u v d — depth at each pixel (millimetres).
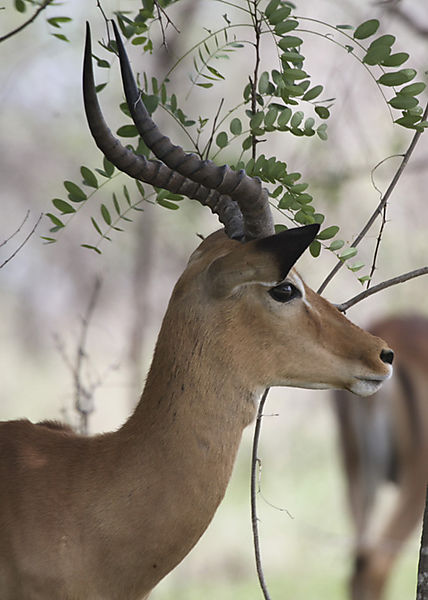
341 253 6266
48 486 5715
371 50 5863
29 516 5656
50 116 21547
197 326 5707
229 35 17312
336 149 12969
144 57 17047
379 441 11961
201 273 5766
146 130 5172
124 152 5340
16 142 22469
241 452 17938
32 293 24203
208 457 5648
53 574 5609
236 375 5719
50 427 6543
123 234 18219
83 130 22078
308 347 5820
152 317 17500
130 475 5645
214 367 5691
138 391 13391
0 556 5688
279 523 15266
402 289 17859
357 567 11445
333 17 15695
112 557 5629
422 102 10609
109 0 17422
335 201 12727
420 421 11766
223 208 5836
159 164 5520
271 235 5520
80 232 22453
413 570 13859
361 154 13633
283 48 5941
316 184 12508
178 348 5719
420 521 11859
